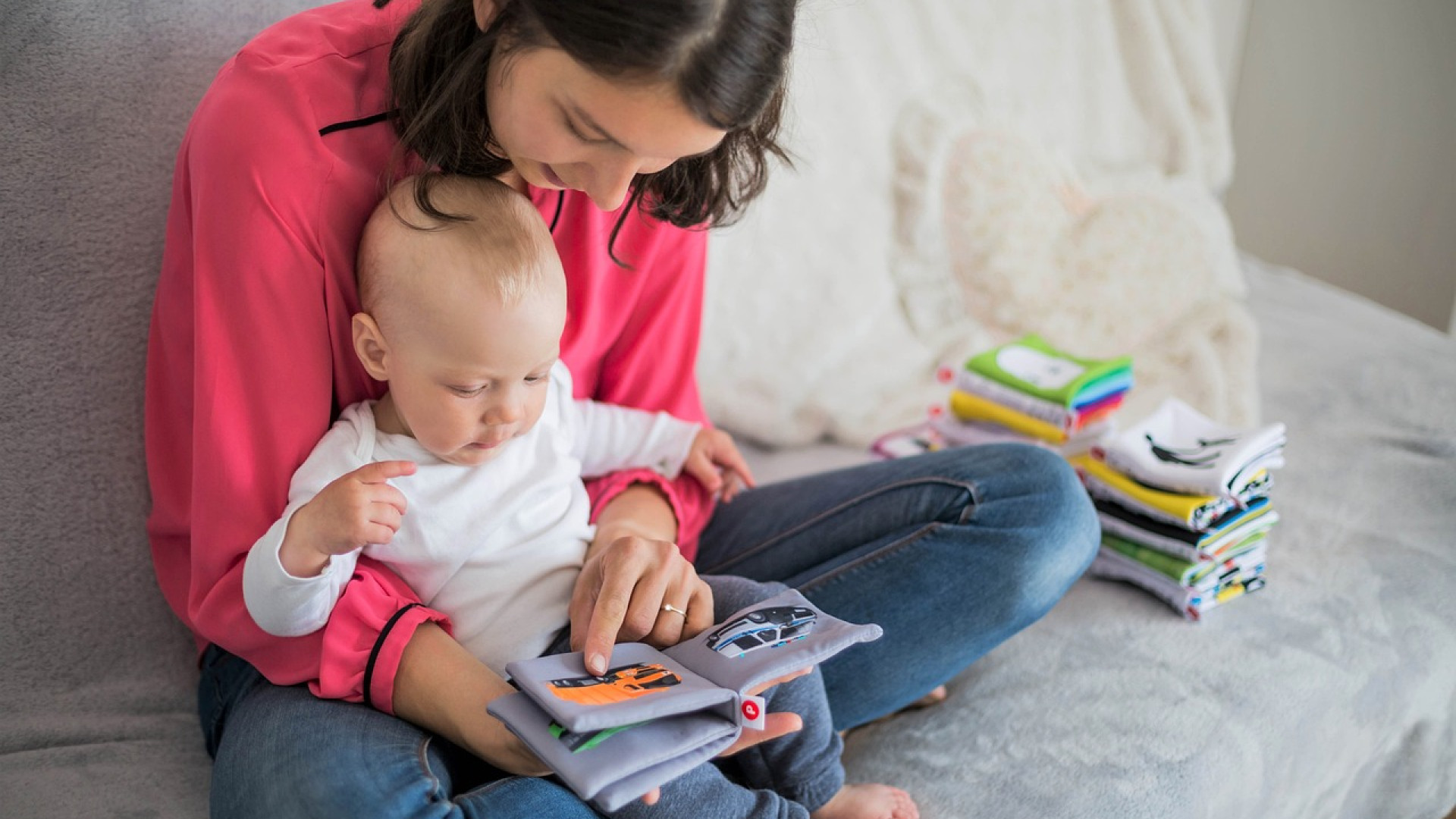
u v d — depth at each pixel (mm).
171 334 980
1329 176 2467
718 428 1581
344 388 982
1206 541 1351
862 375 1692
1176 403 1536
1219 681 1245
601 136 782
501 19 781
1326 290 2262
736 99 758
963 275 1801
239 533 894
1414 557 1492
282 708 872
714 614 1005
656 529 1107
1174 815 1075
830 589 1110
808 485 1262
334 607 886
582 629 943
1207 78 2164
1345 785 1321
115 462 1082
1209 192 2195
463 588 963
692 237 1166
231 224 869
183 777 1004
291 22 953
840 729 1133
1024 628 1140
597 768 752
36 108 1022
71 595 1067
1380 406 1824
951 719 1192
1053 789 1079
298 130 883
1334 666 1295
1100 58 2088
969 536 1114
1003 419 1555
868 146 1738
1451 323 2322
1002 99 1913
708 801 890
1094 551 1166
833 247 1692
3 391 1021
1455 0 2188
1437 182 2295
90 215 1053
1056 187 1915
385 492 827
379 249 891
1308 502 1602
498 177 970
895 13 1779
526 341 886
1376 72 2342
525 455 1006
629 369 1203
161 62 1086
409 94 890
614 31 704
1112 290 1871
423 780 801
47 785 952
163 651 1120
